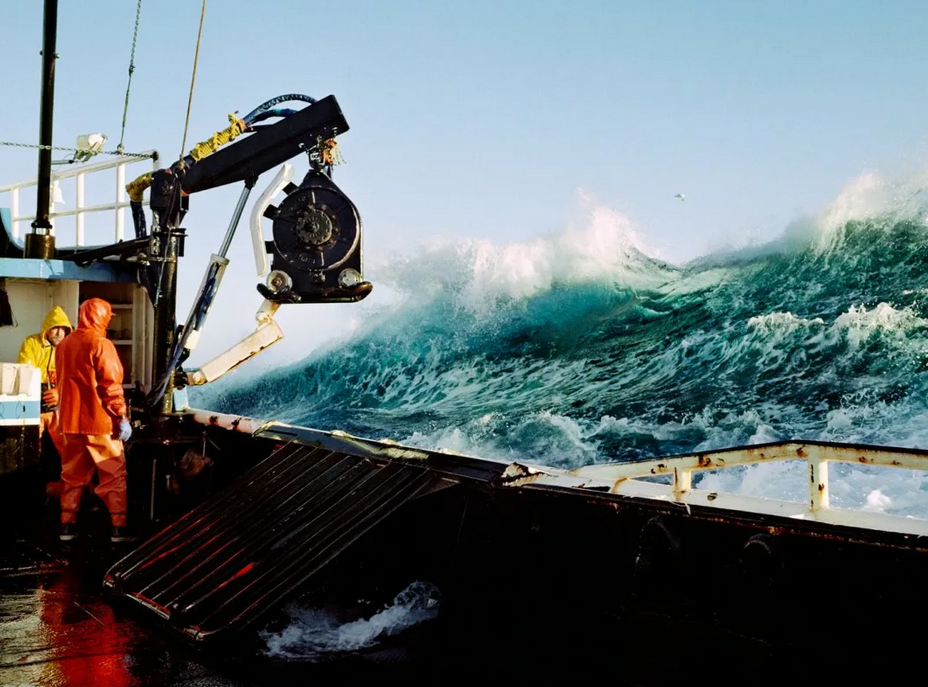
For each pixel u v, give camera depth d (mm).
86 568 6578
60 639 5121
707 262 23078
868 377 17188
